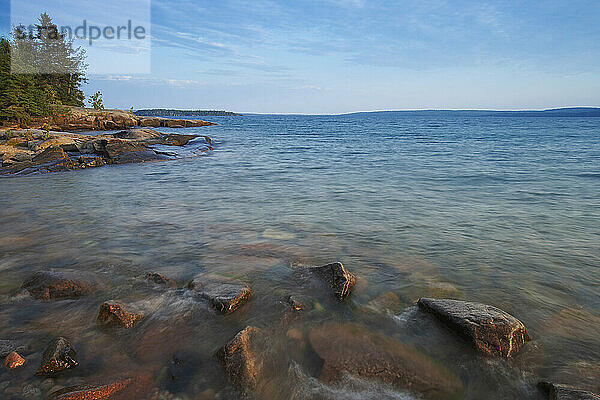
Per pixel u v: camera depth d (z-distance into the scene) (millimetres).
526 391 3357
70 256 6477
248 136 49125
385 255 6605
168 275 5602
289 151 28547
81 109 58469
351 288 5137
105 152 22359
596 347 3951
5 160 20406
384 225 8531
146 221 8852
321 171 17938
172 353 3750
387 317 4500
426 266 6113
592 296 5113
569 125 85312
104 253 6633
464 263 6254
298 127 84062
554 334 4195
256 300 4855
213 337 4035
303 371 3514
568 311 4711
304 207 10438
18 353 3660
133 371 3436
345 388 3311
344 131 63844
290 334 4105
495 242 7320
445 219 9070
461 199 11469
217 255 6516
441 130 64500
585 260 6375
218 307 4523
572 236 7688
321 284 5180
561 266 6129
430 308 4449
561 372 3561
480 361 3709
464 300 4969
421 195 12117
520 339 3904
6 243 7168
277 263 6141
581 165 19219
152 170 18609
